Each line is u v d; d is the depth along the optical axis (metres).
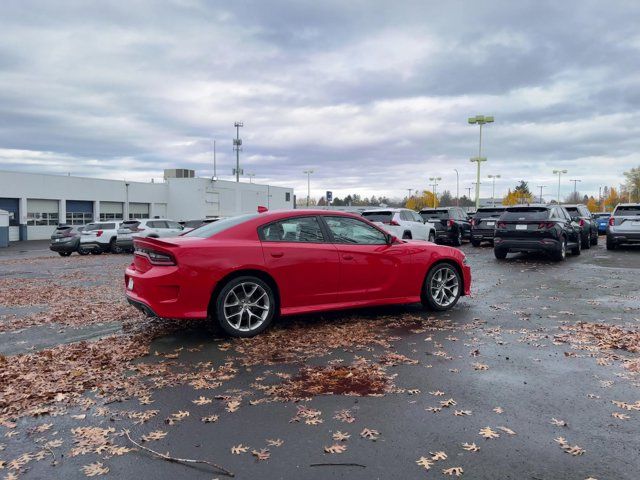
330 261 6.25
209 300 5.62
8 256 22.58
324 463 3.00
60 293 9.52
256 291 5.91
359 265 6.47
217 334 6.00
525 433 3.35
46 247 31.14
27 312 7.69
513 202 79.75
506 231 14.52
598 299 8.16
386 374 4.54
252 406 3.86
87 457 3.11
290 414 3.71
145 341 5.77
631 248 19.33
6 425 3.58
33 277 12.36
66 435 3.41
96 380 4.47
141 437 3.37
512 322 6.54
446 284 7.40
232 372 4.66
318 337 5.84
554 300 8.09
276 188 63.06
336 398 4.00
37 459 3.09
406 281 6.87
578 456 3.05
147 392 4.18
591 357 4.98
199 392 4.17
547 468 2.92
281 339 5.75
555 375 4.47
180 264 5.46
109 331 6.39
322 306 6.27
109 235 22.31
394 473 2.88
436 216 20.94
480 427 3.45
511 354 5.11
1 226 31.25
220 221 6.35
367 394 4.07
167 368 4.78
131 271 6.08
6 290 9.98
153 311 5.49
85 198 43.16
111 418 3.68
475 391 4.11
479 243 20.81
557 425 3.46
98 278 12.05
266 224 6.06
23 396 4.10
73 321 6.99
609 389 4.12
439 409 3.75
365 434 3.36
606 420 3.54
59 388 4.27
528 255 16.66
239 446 3.23
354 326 6.36
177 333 6.10
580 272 11.74
